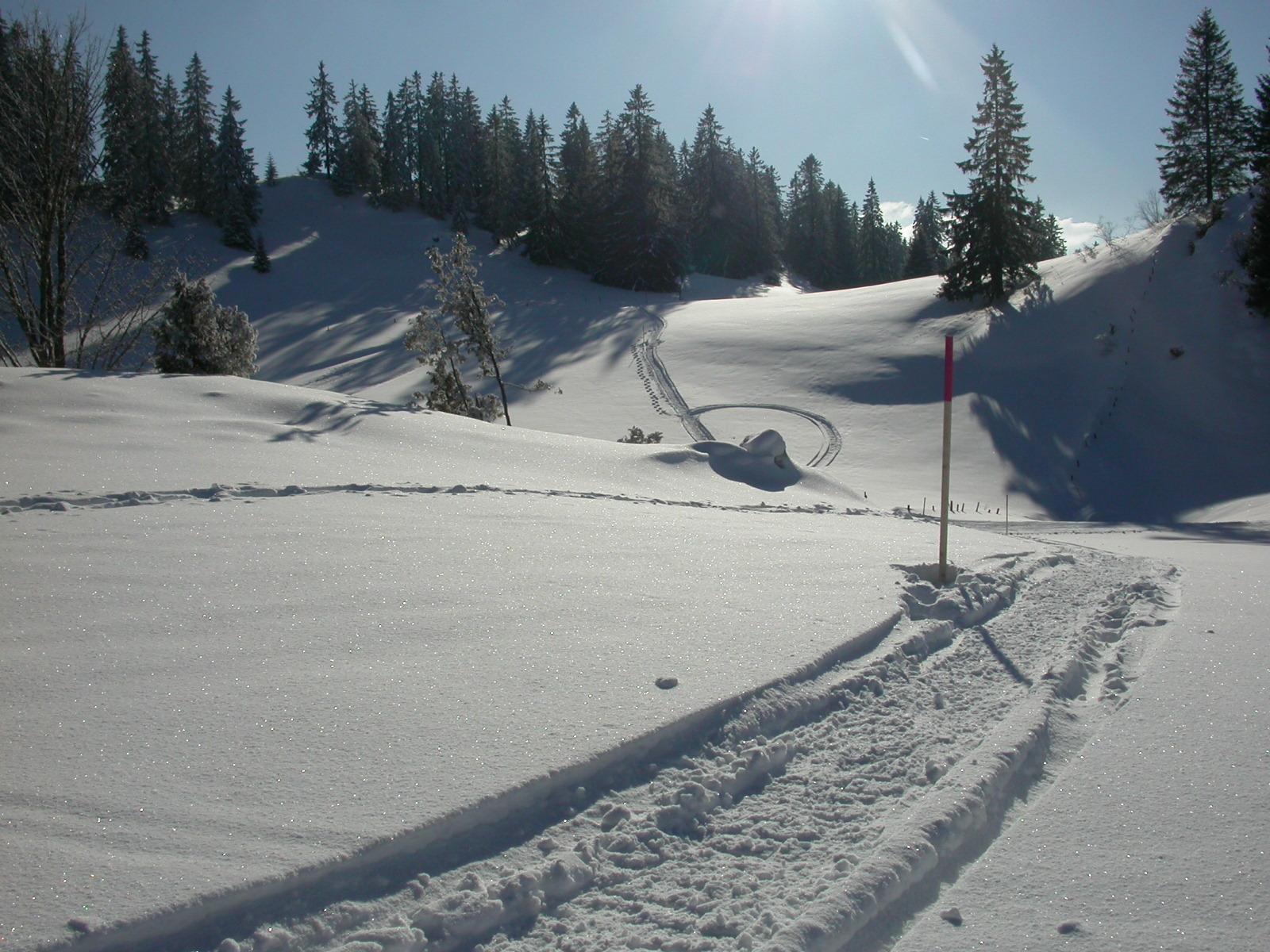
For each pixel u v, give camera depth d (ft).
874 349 186.50
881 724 15.40
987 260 193.57
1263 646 20.47
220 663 16.28
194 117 285.64
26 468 35.86
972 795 12.57
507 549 27.40
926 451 144.87
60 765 12.09
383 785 11.78
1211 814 12.48
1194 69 194.18
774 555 28.25
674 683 15.78
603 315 234.99
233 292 252.21
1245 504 113.29
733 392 173.58
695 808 12.32
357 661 16.65
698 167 335.06
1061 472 134.82
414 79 351.25
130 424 48.83
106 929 8.70
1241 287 162.40
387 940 9.21
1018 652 19.79
